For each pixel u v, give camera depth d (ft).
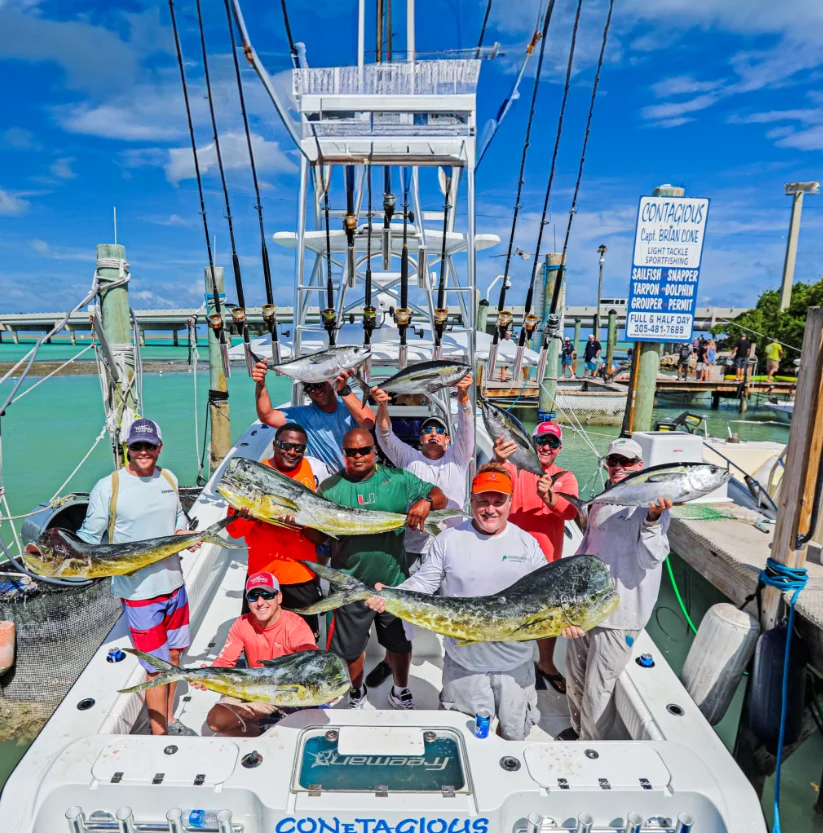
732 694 10.77
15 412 52.90
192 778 6.52
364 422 10.93
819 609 10.51
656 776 6.68
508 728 8.02
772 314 84.17
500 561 7.83
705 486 7.97
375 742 7.01
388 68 10.71
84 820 6.26
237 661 8.45
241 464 8.04
